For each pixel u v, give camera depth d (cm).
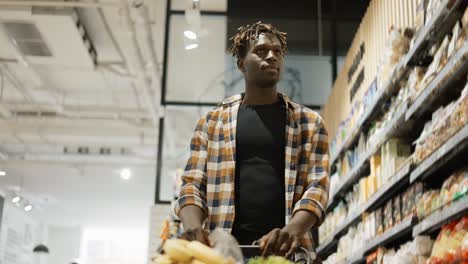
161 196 845
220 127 226
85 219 2077
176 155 848
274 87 226
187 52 820
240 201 212
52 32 852
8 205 1747
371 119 424
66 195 1750
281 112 223
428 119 341
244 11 764
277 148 217
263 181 212
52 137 1203
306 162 218
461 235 249
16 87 1077
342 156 529
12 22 825
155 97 1021
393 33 371
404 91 349
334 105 604
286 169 213
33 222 2027
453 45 270
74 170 1467
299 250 199
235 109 226
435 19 286
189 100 805
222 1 826
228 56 748
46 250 1692
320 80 740
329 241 532
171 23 828
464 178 257
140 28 800
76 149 1381
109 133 1203
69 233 2188
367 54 476
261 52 222
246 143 218
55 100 1112
